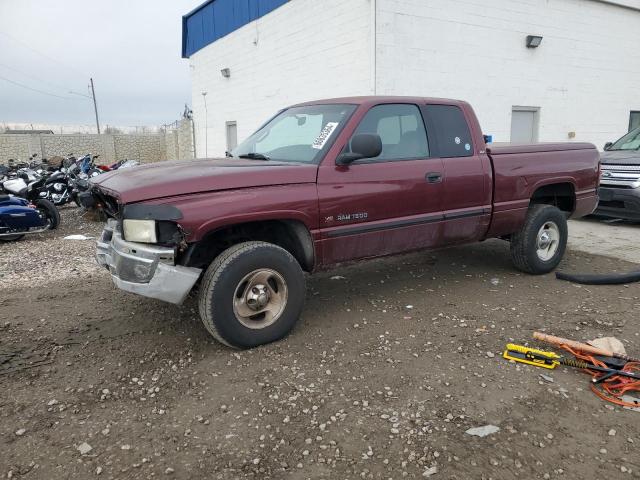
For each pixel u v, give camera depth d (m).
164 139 27.83
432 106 4.88
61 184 10.91
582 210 6.14
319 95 11.73
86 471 2.57
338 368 3.62
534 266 5.68
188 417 3.05
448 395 3.25
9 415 3.08
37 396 3.30
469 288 5.36
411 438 2.81
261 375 3.53
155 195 3.47
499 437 2.82
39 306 4.95
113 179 3.91
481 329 4.27
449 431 2.87
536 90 12.59
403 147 4.62
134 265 3.51
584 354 3.66
